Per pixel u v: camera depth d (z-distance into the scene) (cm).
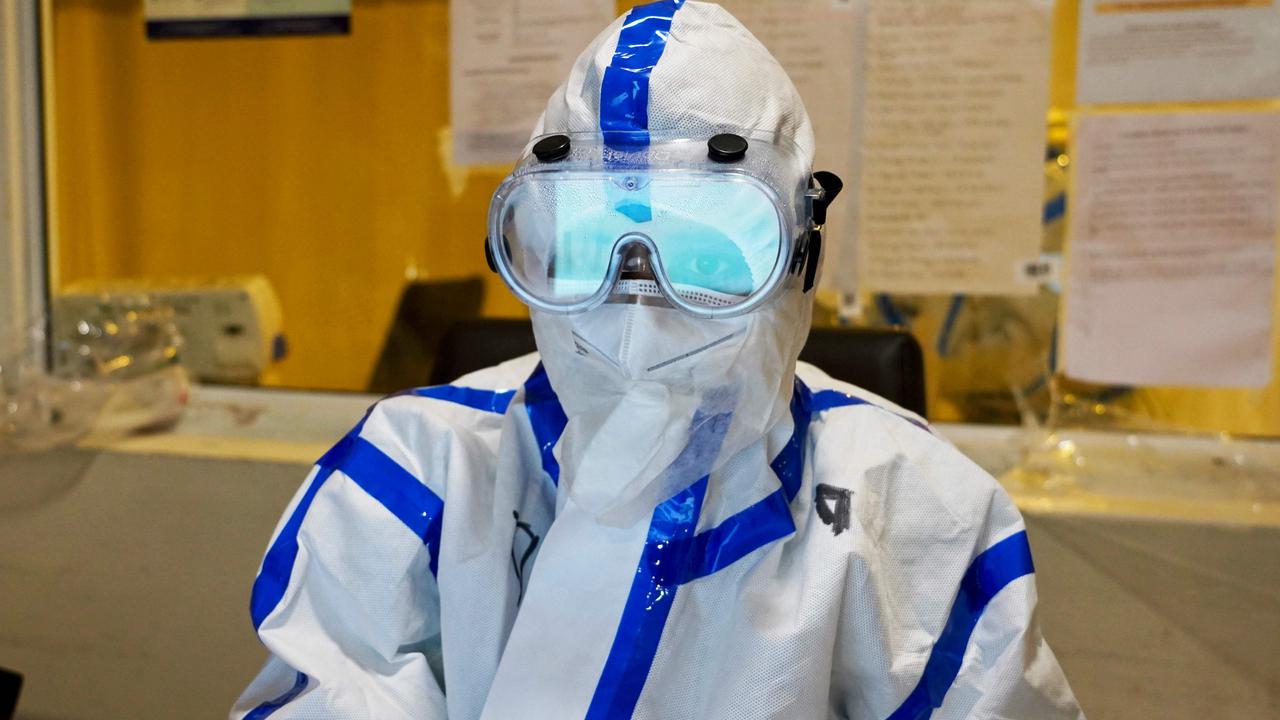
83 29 147
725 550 70
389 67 141
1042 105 127
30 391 130
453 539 72
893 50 128
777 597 69
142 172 150
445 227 143
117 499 124
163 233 150
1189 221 126
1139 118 125
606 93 69
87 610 128
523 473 77
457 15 138
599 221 68
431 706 73
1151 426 128
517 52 137
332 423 134
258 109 145
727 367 69
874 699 71
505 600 73
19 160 146
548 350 73
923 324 133
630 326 68
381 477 75
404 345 146
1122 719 109
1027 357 131
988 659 70
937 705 70
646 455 70
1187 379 129
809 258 72
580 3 135
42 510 127
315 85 143
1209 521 104
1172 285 128
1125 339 129
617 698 68
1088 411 130
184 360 145
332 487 75
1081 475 118
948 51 127
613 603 69
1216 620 105
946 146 129
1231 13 121
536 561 72
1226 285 126
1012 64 127
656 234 67
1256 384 127
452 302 144
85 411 130
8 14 143
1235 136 124
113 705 129
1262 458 122
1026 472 118
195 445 124
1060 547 107
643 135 68
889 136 130
